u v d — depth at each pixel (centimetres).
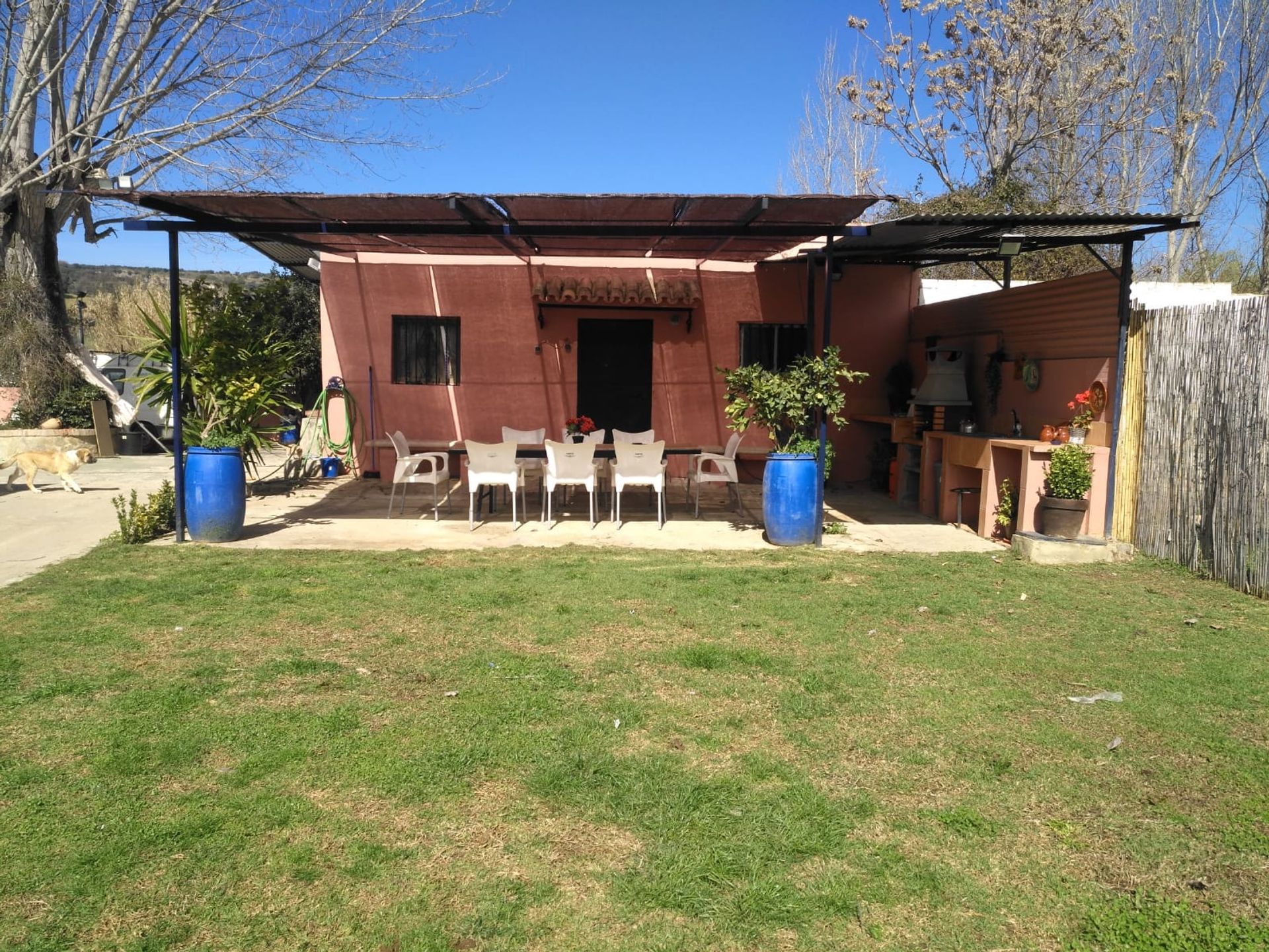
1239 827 297
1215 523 634
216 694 400
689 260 1120
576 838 287
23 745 344
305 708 385
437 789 315
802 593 588
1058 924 248
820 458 741
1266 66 1747
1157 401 693
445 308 1131
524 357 1140
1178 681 430
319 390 1653
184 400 908
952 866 274
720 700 401
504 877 266
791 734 366
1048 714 390
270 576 618
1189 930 244
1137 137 1766
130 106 1339
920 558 702
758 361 1140
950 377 922
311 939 238
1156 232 673
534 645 475
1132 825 299
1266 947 237
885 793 319
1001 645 484
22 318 1355
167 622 507
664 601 565
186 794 309
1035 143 1692
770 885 262
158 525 777
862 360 1133
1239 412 612
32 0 1246
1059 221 637
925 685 423
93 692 400
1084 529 724
